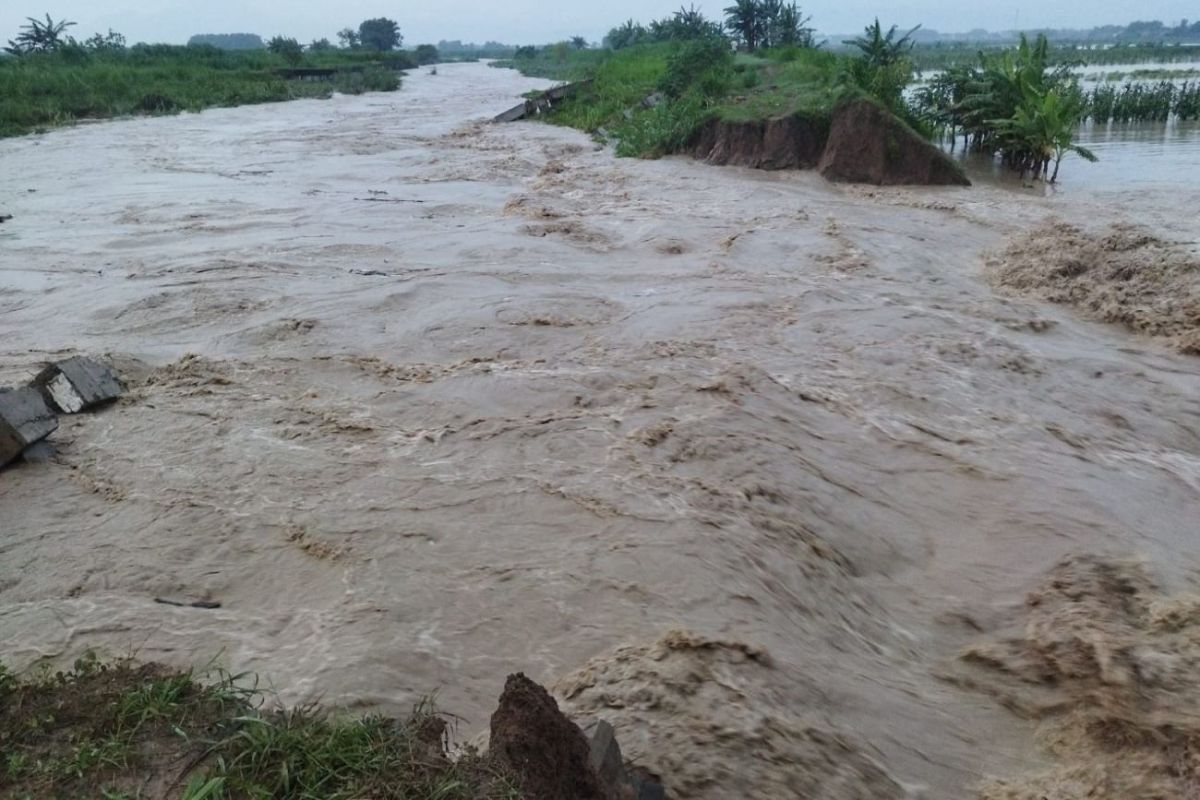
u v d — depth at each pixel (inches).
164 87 1739.7
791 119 852.0
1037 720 192.2
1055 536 255.3
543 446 292.7
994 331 395.9
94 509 264.7
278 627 207.9
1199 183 705.0
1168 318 398.9
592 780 140.8
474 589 219.6
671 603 213.8
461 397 332.5
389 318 423.2
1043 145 770.8
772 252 534.9
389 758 143.5
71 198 754.8
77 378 330.6
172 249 569.0
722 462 279.6
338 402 333.1
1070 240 502.9
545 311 425.4
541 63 3090.6
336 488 270.7
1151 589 229.5
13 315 446.9
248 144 1126.4
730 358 363.3
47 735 150.8
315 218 658.2
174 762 144.3
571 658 195.8
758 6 1750.7
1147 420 321.7
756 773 164.1
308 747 144.9
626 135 1032.8
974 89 904.3
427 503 259.8
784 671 192.2
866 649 212.4
